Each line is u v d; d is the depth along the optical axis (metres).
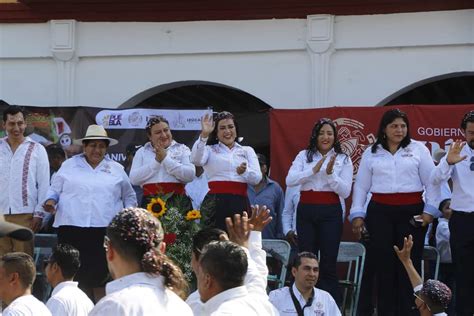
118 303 4.80
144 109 13.27
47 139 13.30
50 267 8.36
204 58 14.07
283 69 13.77
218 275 5.41
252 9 13.80
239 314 5.28
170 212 8.87
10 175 11.30
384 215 10.13
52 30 14.41
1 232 3.85
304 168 10.48
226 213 10.09
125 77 14.31
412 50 13.34
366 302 10.51
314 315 9.54
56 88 14.45
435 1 13.16
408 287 10.05
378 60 13.44
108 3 14.17
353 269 11.86
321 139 10.49
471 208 9.94
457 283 9.98
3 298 7.36
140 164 10.48
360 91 13.48
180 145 10.60
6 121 11.39
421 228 10.16
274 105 13.79
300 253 9.76
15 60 14.59
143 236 5.03
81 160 10.89
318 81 13.56
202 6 13.94
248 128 13.51
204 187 12.30
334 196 10.41
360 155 12.61
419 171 10.18
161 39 14.16
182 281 5.15
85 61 14.43
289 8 13.67
